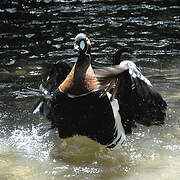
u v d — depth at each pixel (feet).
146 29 61.31
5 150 35.32
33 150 35.37
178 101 42.11
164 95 43.29
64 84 32.45
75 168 32.78
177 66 50.06
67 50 54.70
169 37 58.54
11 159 33.99
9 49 55.77
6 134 37.58
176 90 44.37
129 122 35.68
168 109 40.75
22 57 53.26
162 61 51.39
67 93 32.09
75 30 61.11
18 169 32.58
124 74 32.89
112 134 33.32
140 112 34.94
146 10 69.10
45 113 36.35
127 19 65.16
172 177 31.04
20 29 62.23
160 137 36.91
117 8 69.87
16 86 45.88
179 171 31.83
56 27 62.44
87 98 31.73
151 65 50.31
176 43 56.65
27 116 40.42
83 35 32.45
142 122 35.50
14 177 31.45
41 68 49.85
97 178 31.48
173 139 36.52
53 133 37.83
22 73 48.85
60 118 32.96
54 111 33.12
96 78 32.09
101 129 32.76
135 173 31.89
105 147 34.14
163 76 47.60
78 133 33.14
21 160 33.86
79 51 32.09
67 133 33.42
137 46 55.52
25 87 45.65
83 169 32.68
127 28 61.62
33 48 55.77
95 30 60.90
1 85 46.09
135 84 33.68
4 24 64.28
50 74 36.60
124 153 34.63
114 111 33.30
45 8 70.49
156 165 32.81
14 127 38.60
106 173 32.07
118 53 34.12
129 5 71.41
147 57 52.44
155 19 65.16
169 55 53.16
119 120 33.91
